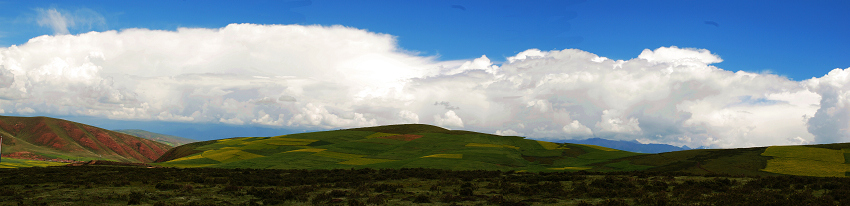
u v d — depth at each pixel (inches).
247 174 2021.4
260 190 1262.3
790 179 1422.2
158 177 1747.0
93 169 2230.6
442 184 1517.0
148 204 1031.6
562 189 1295.5
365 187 1363.2
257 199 1142.3
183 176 1815.9
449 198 1111.6
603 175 1929.1
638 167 2923.2
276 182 1608.0
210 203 1040.2
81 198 1088.8
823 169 2456.9
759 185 1347.2
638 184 1395.2
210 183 1563.7
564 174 2017.7
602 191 1224.2
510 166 3134.8
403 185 1518.2
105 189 1305.4
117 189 1309.1
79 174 1819.6
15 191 1218.6
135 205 1017.5
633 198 1123.3
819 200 1005.8
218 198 1144.8
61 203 1013.8
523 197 1173.1
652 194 1171.9
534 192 1249.4
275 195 1163.3
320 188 1428.4
